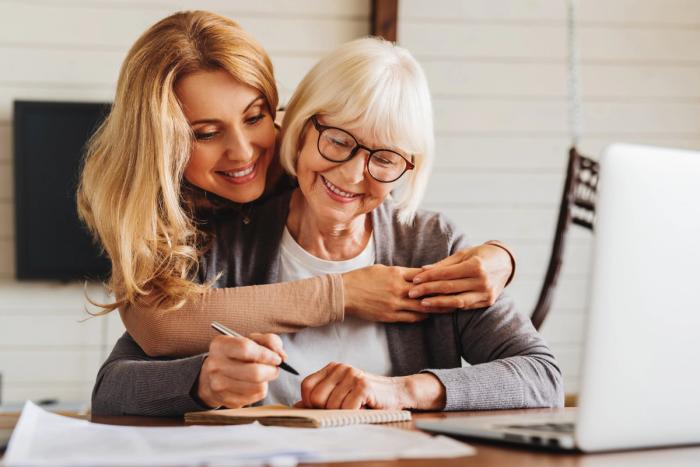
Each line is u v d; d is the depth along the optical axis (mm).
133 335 1397
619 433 826
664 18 3818
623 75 3809
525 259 3775
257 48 1442
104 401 1295
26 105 3492
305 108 1382
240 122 1423
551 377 1348
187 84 1396
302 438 851
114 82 3590
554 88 3775
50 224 3525
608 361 807
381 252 1567
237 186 1471
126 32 3592
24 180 3506
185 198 1514
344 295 1425
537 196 3773
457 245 1595
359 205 1424
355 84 1334
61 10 3572
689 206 838
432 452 792
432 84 3719
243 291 1396
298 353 1466
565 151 3787
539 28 3762
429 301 1442
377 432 915
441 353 1498
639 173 810
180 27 1418
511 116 3756
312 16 3652
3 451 878
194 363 1193
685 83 3836
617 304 806
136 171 1405
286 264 1544
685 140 3840
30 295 3578
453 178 3738
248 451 733
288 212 1562
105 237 1441
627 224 806
